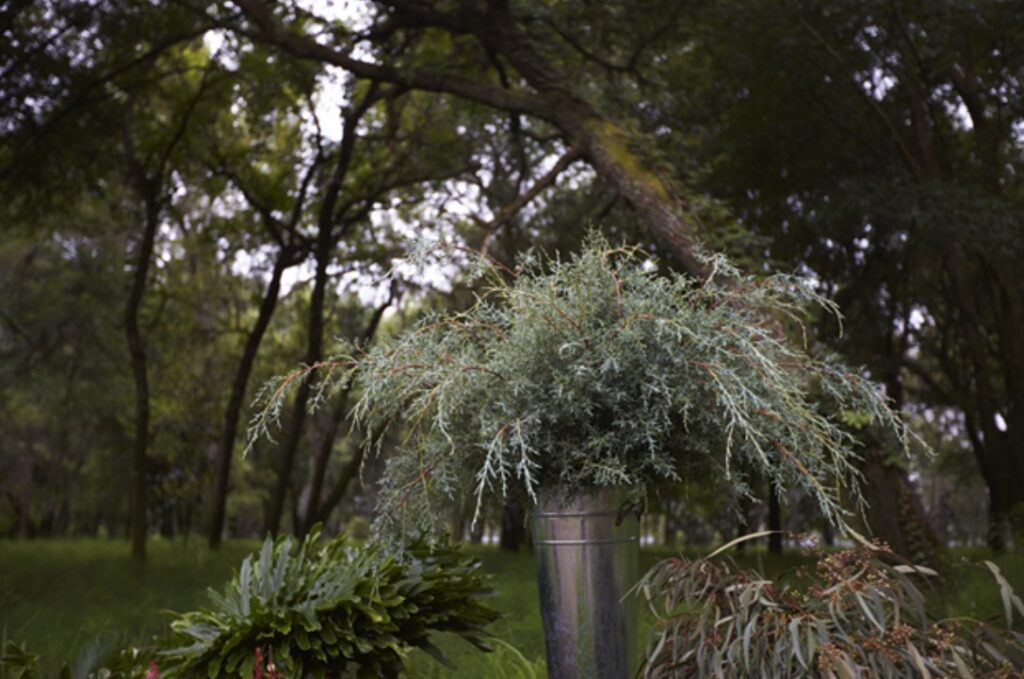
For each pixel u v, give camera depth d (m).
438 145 17.95
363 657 3.36
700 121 14.23
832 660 2.44
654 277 2.86
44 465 35.81
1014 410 15.26
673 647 2.77
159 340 24.47
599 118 10.23
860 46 13.30
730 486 2.80
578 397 2.62
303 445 31.22
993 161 14.55
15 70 15.04
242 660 3.25
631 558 2.71
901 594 2.64
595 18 12.60
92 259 24.44
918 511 8.23
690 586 2.76
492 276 3.03
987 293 16.78
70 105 15.50
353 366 2.99
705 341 2.63
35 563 14.70
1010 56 13.96
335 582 3.41
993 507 17.19
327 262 17.97
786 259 15.02
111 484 29.06
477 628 3.68
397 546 3.30
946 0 12.09
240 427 25.25
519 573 11.09
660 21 12.71
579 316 2.68
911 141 15.16
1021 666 2.65
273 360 25.02
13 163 15.77
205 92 18.38
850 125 14.56
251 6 12.08
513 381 2.66
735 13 12.49
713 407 2.68
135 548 15.82
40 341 24.84
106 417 28.17
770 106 13.98
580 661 2.63
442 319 2.95
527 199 9.98
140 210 20.72
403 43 14.04
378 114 19.61
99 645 4.11
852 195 12.85
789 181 14.79
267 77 16.17
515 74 15.91
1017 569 6.89
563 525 2.67
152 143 18.08
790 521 16.00
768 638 2.65
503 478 2.53
